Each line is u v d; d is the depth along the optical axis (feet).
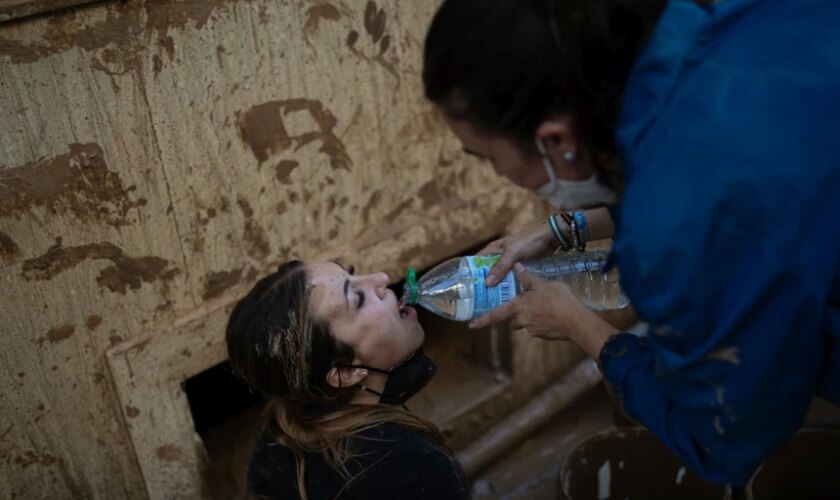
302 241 6.85
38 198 5.42
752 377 3.22
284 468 5.39
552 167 3.57
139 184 5.81
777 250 3.01
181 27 5.61
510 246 5.35
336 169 6.81
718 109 3.09
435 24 3.41
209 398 8.61
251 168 6.31
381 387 5.55
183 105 5.81
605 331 4.28
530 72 3.21
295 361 5.16
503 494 8.46
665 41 3.21
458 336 9.23
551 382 9.28
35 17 5.02
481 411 8.68
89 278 5.85
